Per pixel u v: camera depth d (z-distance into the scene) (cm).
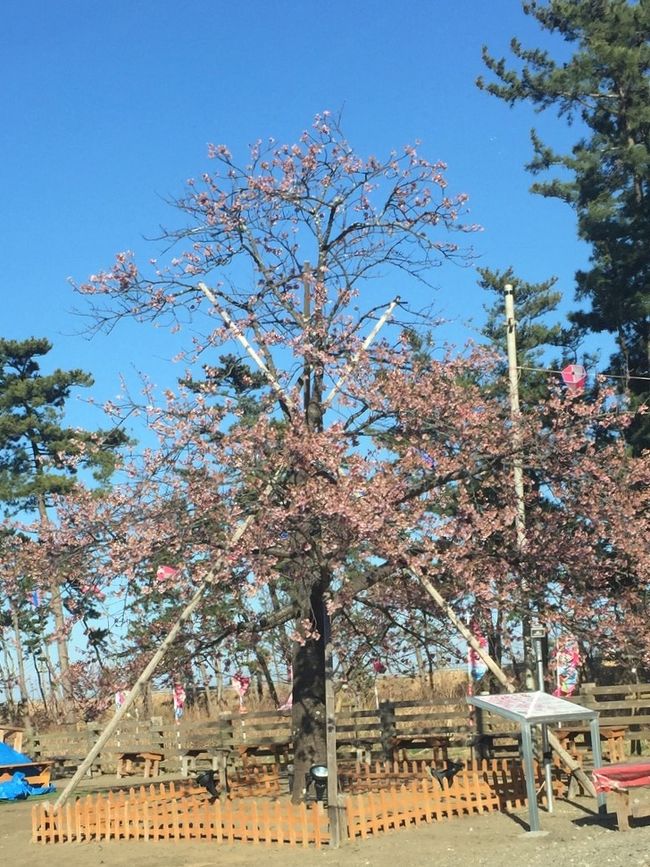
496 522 1390
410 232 1546
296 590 1456
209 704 2958
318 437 1305
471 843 1105
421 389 1429
